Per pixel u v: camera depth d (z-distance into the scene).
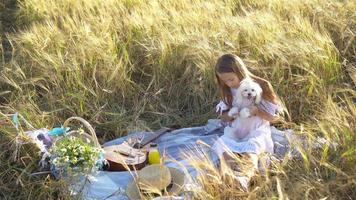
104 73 6.23
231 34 6.61
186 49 6.35
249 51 6.38
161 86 6.29
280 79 6.01
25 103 5.94
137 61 6.52
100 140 5.85
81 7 7.36
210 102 6.13
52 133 5.46
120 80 6.21
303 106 5.94
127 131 5.89
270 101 5.24
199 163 4.92
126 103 6.20
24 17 7.59
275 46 6.25
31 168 5.28
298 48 6.23
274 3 7.28
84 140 5.45
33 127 5.59
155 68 6.36
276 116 5.25
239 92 5.18
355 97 5.87
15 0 8.20
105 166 5.39
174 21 6.89
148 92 6.23
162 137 5.76
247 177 4.82
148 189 4.84
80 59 6.32
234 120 5.34
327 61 6.17
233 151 5.15
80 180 5.14
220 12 7.26
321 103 5.88
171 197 4.81
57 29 6.87
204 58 6.26
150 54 6.42
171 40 6.50
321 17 6.86
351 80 6.18
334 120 5.11
